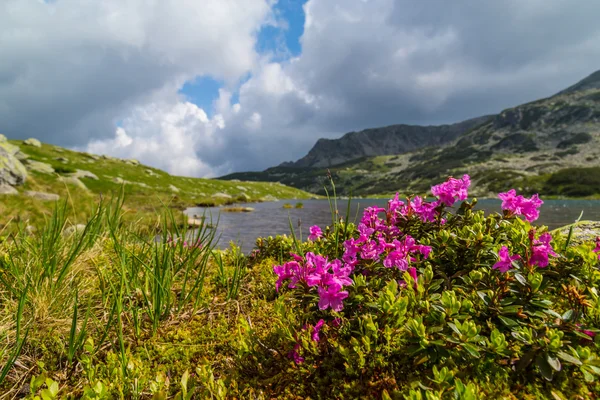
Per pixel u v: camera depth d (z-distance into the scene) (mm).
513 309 2156
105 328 2877
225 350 2740
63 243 4168
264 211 33562
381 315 2166
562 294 2520
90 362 2324
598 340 1860
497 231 3199
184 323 3211
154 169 73438
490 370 1983
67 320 3008
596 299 2205
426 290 2354
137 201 26094
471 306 2123
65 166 45031
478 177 180000
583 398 1744
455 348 2006
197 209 33812
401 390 1958
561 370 1892
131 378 2215
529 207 3121
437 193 3199
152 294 3344
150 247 4117
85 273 3859
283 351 2443
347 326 2371
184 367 2559
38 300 2992
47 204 15242
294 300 3332
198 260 4668
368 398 1948
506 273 2342
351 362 2045
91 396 1896
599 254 2682
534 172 174375
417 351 2047
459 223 3312
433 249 3084
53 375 2479
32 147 56500
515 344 2166
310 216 26156
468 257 2898
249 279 4168
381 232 3121
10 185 20875
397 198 3295
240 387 2262
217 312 3402
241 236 14445
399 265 2451
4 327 2777
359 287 2527
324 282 2232
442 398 1764
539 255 2305
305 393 2162
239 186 83688
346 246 2809
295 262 2426
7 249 4043
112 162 65562
